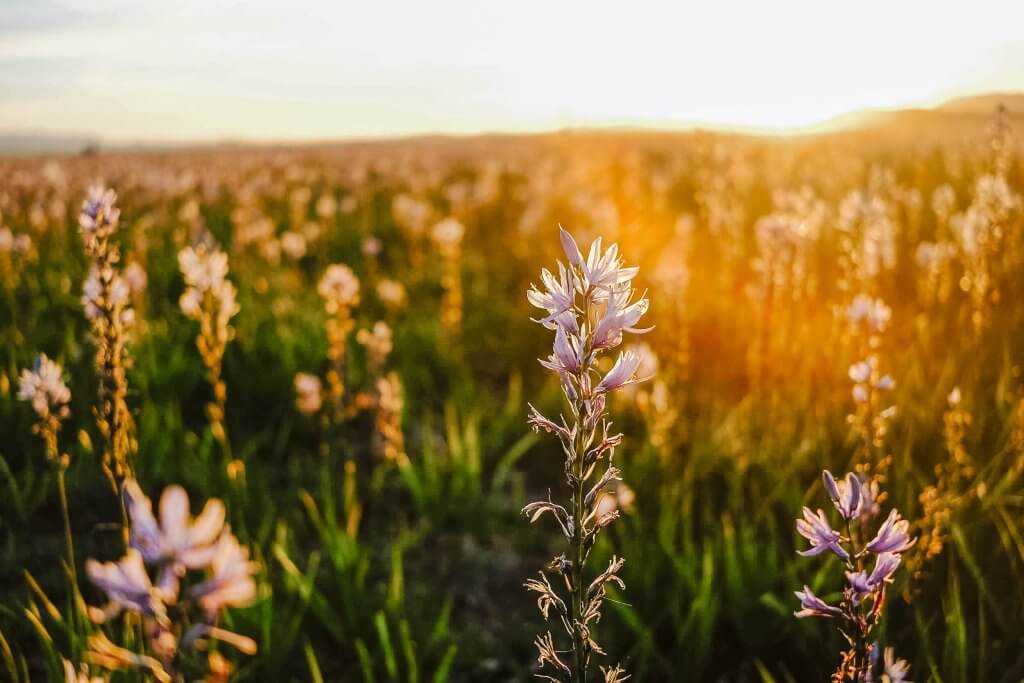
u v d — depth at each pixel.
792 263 5.56
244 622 3.44
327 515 4.23
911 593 3.30
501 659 3.78
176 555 1.02
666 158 24.27
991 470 4.09
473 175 25.36
